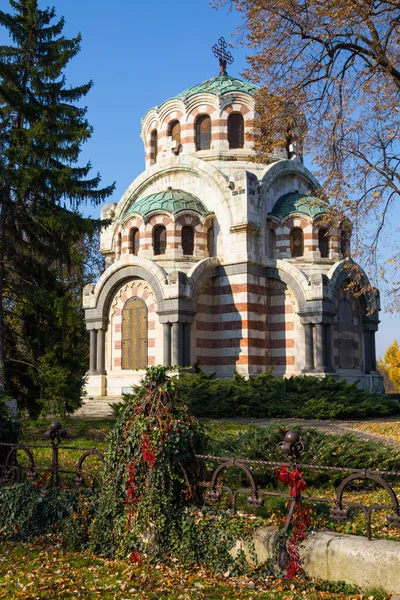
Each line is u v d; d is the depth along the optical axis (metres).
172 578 8.18
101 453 10.17
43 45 26.17
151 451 9.02
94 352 37.62
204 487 9.46
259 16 23.44
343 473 13.02
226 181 36.84
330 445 13.42
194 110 40.44
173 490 9.06
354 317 38.81
